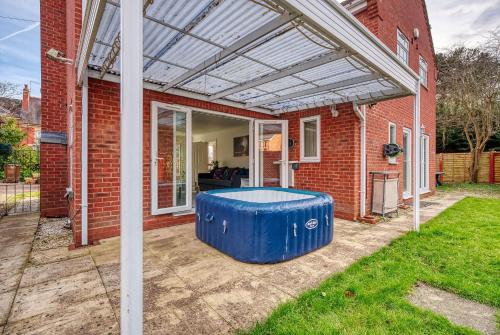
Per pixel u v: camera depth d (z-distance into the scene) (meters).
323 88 4.38
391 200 5.55
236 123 10.07
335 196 5.46
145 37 2.89
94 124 3.85
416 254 3.31
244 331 1.83
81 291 2.39
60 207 5.87
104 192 3.95
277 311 2.04
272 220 3.06
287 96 4.94
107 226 3.97
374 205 5.59
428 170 9.15
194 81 4.32
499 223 4.86
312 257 3.26
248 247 3.04
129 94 1.37
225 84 4.47
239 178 8.81
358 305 2.14
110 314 2.04
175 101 4.75
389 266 2.92
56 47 5.96
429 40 9.42
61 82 5.99
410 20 7.61
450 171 13.91
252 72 3.90
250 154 6.22
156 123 4.43
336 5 2.38
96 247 3.56
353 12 5.93
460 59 13.34
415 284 2.56
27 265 2.97
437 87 14.77
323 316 1.99
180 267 2.95
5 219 5.56
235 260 3.15
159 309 2.10
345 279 2.59
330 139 5.53
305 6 2.11
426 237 3.99
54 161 5.83
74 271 2.81
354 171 5.14
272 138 6.27
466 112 13.46
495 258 3.13
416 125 4.30
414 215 4.33
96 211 3.88
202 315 2.02
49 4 5.89
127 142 1.37
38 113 19.28
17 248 3.56
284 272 2.82
